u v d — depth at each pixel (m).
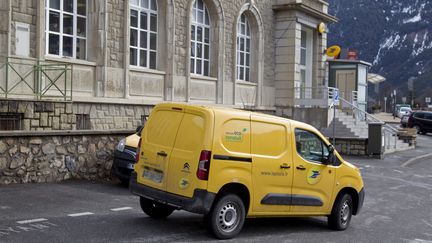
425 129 44.97
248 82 27.45
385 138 27.70
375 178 18.20
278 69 29.53
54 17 17.33
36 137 12.12
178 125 8.23
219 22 25.02
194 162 7.82
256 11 27.72
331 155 9.48
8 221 8.36
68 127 14.70
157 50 21.72
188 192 7.82
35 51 16.23
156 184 8.32
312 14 30.72
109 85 18.94
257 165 8.34
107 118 18.81
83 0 18.39
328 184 9.45
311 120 28.55
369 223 10.63
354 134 27.41
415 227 10.48
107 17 18.80
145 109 20.42
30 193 10.84
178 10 22.20
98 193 11.48
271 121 8.65
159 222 8.99
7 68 15.04
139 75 20.48
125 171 12.33
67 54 17.83
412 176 19.44
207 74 25.03
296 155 8.94
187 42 22.69
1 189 11.05
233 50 26.03
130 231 8.20
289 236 8.80
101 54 18.59
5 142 11.55
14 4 15.60
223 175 7.90
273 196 8.59
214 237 8.06
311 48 32.88
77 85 17.84
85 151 13.17
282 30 29.34
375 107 86.06
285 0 28.94
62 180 12.68
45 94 15.95
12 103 13.35
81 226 8.31
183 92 22.66
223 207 8.01
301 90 30.12
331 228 9.73
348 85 34.00
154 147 8.45
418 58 172.62
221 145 7.91
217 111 8.00
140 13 20.92
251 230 9.02
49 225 8.25
